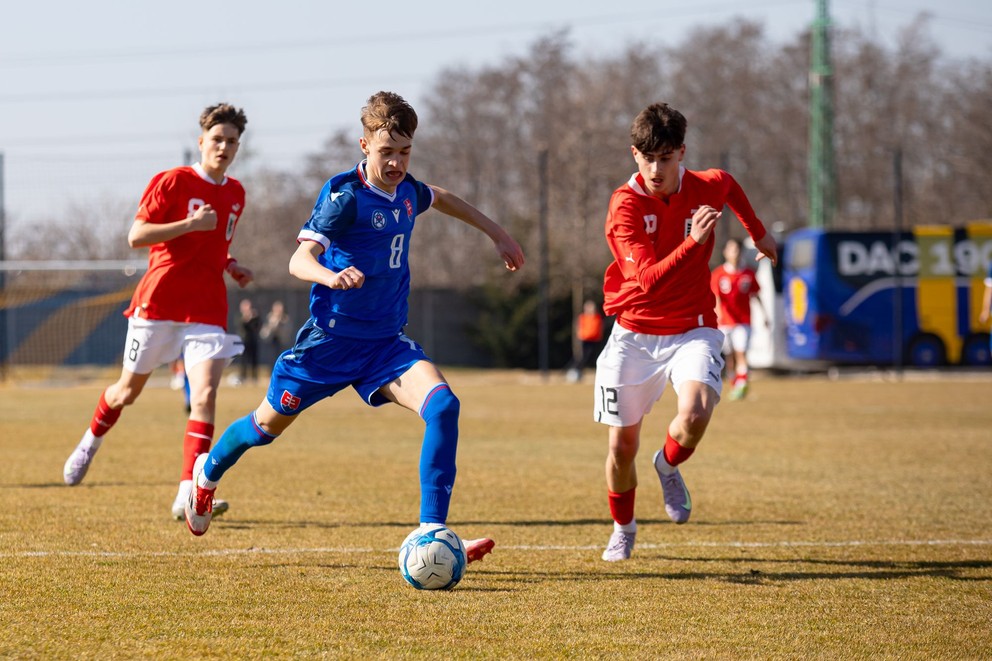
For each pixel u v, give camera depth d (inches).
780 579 731.4
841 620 621.9
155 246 982.4
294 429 1953.7
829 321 3993.6
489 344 5506.9
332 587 689.0
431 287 5797.2
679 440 821.9
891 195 6437.0
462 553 662.5
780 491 1173.7
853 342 4001.0
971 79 6240.2
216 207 978.7
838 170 6525.6
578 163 5462.6
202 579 706.8
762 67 7057.1
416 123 681.6
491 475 1300.4
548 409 2480.3
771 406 2493.8
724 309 2657.5
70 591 668.1
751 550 838.5
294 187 6422.2
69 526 901.2
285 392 715.4
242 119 987.9
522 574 741.9
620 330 816.3
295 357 712.4
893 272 4008.4
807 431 1889.8
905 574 751.1
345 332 703.7
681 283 804.6
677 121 764.0
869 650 560.4
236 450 751.1
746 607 650.8
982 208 6058.1
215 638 565.9
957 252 4042.8
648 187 797.9
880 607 653.9
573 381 3922.2
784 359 4042.8
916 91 6653.5
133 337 993.5
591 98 6023.6
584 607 645.9
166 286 971.3
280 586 689.6
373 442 1710.1
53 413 2330.2
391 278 709.3
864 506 1069.8
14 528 888.9
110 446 1611.7
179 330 982.4
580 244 5315.0
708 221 718.5
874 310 4010.8
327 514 992.2
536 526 943.0
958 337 4042.8
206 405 944.9
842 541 877.8
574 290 5457.7
